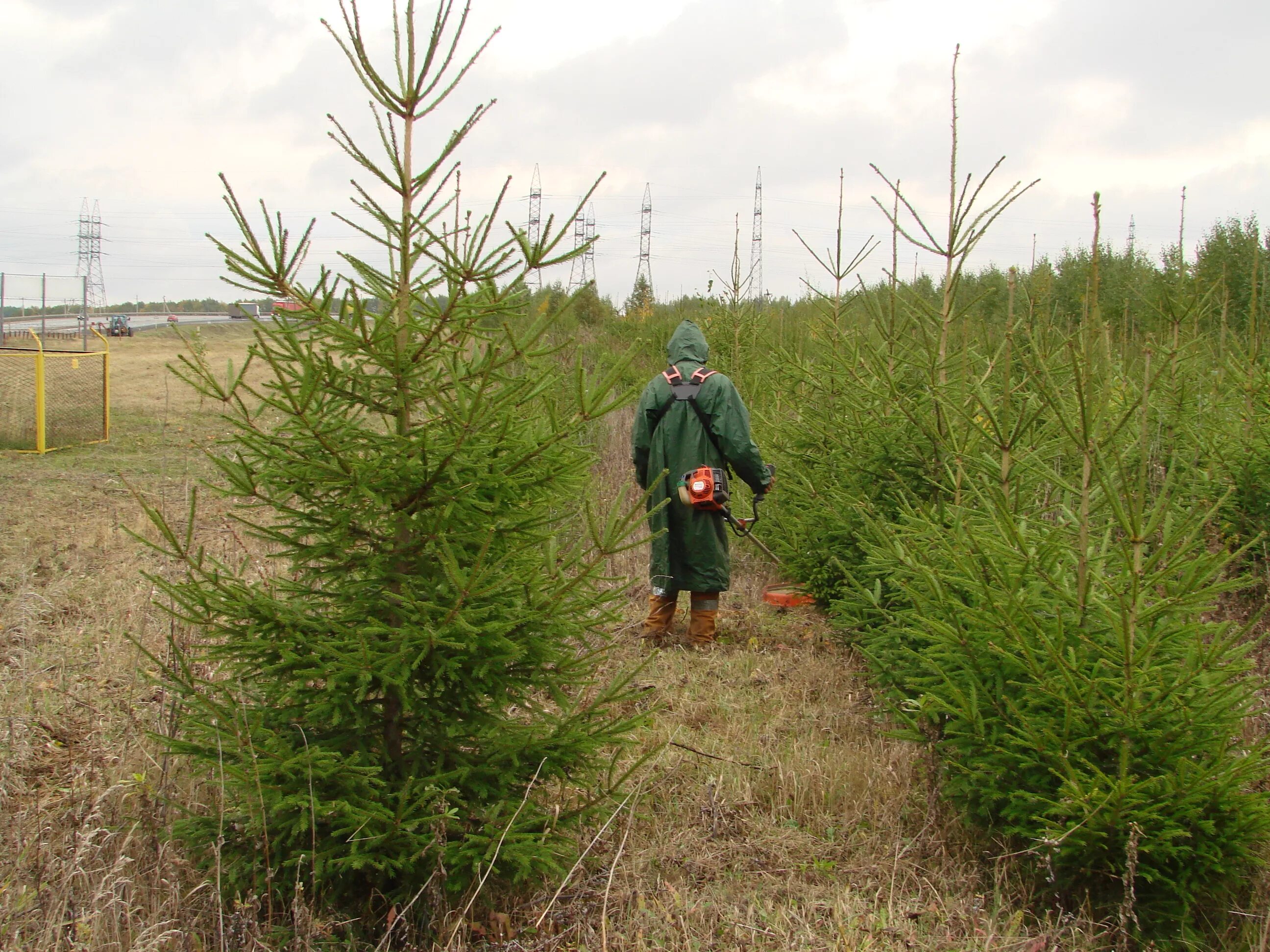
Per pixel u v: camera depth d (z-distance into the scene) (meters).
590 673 3.20
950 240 4.66
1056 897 3.04
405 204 2.87
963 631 3.27
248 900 2.76
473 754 3.14
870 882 3.28
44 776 3.72
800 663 5.53
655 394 5.79
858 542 5.40
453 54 2.84
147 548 7.34
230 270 2.60
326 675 2.75
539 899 3.14
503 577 2.79
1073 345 3.32
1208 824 2.71
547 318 2.80
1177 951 2.86
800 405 6.65
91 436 13.31
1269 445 5.45
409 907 2.78
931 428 4.68
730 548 8.07
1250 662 2.89
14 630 5.27
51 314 27.09
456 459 2.74
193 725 2.85
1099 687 2.89
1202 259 9.09
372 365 3.01
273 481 2.83
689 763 4.19
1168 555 3.19
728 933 3.01
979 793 3.31
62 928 2.63
